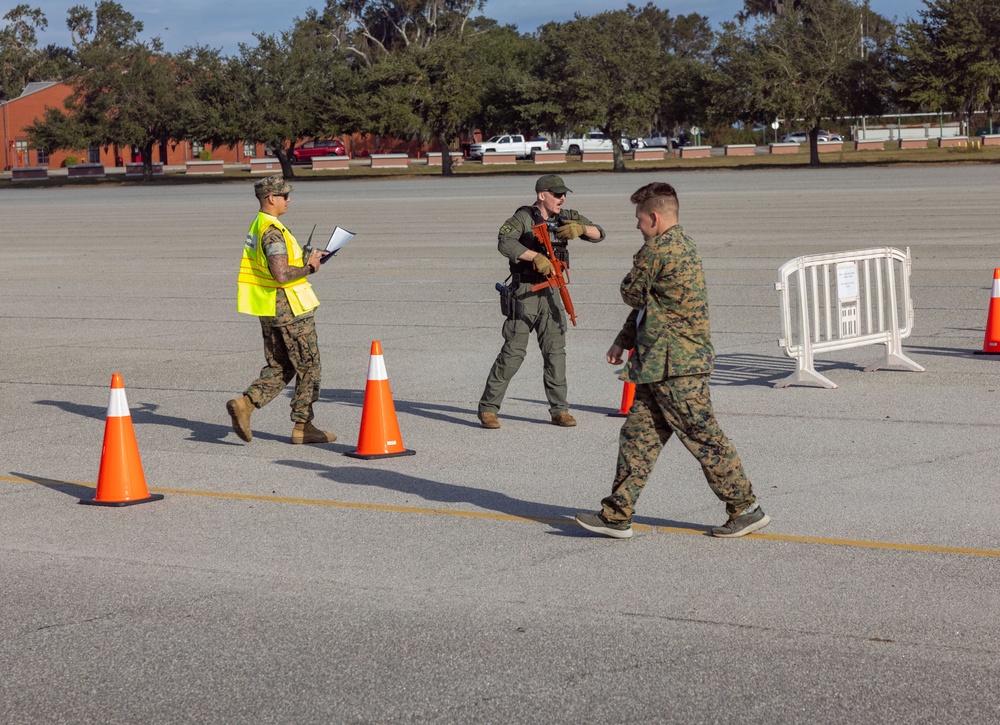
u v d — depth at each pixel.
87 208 44.69
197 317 15.18
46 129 72.19
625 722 3.90
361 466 7.60
